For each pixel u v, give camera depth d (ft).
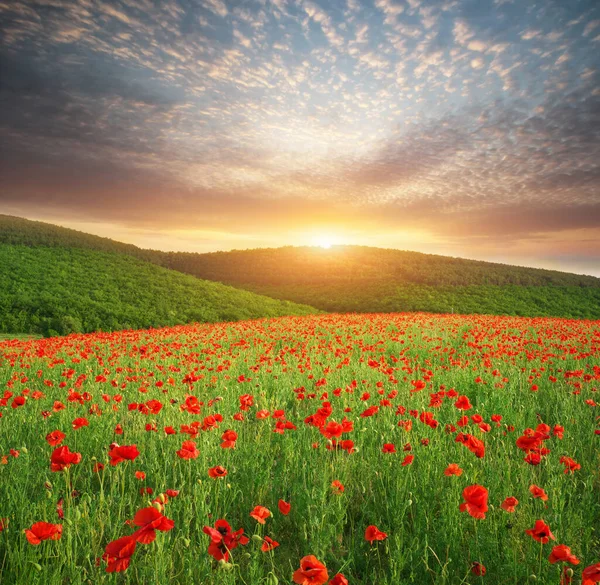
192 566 10.34
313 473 14.85
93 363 41.88
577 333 55.83
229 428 19.72
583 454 16.56
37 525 8.96
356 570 11.27
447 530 11.58
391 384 28.12
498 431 17.61
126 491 14.82
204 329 74.90
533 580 9.75
